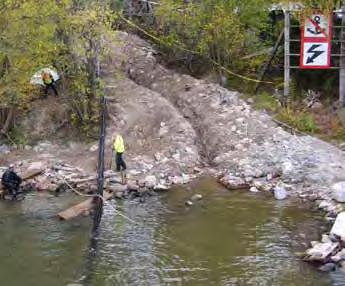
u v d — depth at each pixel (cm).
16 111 3088
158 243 2008
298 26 3142
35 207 2378
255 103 3145
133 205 2367
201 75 3591
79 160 2827
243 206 2317
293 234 2041
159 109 3088
